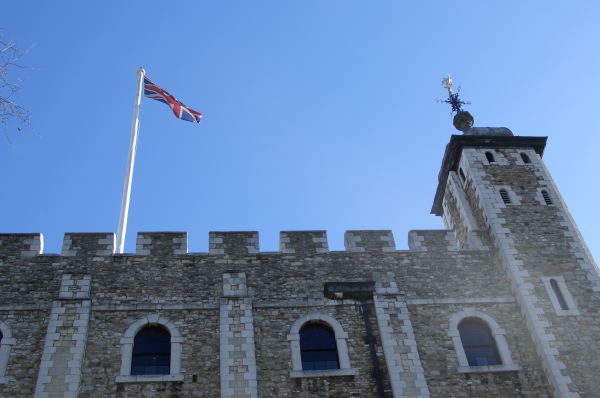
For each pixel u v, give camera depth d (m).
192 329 17.86
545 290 19.19
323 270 19.64
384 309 18.64
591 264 20.02
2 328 17.44
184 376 16.92
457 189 23.20
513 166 22.86
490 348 18.42
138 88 25.28
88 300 18.06
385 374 17.41
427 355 17.88
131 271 19.00
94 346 17.28
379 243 20.50
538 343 18.06
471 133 24.14
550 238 20.56
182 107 25.69
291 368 17.30
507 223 20.89
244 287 18.80
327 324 18.34
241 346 17.42
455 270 20.02
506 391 17.38
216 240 19.97
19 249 19.20
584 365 17.56
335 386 17.08
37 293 18.28
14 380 16.55
